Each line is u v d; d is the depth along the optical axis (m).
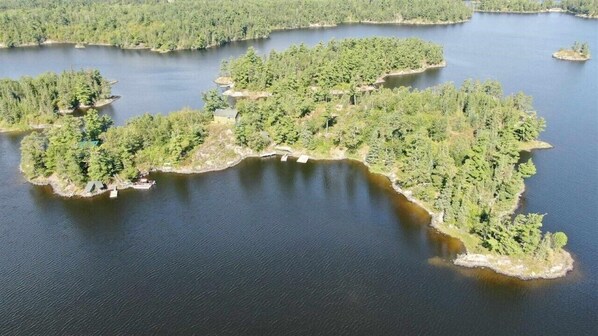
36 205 184.75
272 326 124.69
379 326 124.00
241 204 183.88
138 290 139.00
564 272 139.75
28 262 152.00
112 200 187.25
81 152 196.00
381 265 146.75
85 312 131.25
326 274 143.50
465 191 168.00
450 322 124.75
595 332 120.94
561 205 174.75
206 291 137.75
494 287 136.00
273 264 148.62
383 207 179.00
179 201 186.38
